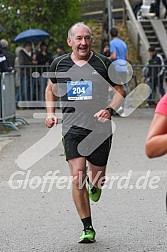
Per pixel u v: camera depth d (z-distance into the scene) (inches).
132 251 320.8
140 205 405.7
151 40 1130.0
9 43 1010.7
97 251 321.4
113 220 374.0
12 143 623.5
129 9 1186.0
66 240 339.6
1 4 1011.9
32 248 328.2
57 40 1016.2
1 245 334.0
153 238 341.1
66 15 1019.3
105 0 1073.5
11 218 381.4
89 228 334.3
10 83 732.0
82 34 334.0
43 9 1004.6
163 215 382.9
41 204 411.2
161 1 1176.8
